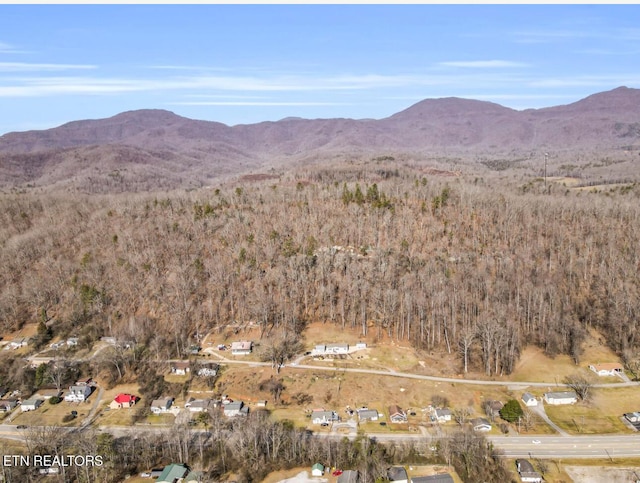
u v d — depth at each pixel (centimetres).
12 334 17362
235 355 15762
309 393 13738
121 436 12194
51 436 11881
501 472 10362
